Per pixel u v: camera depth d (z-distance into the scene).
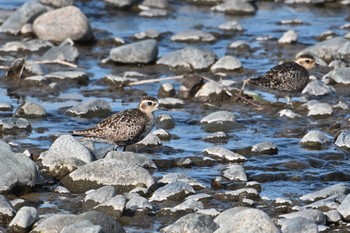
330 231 12.55
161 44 25.56
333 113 19.11
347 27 27.59
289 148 16.81
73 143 15.38
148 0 29.95
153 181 14.34
